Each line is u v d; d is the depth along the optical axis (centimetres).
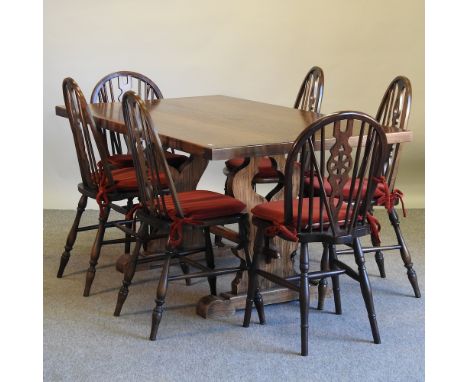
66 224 522
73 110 393
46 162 583
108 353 330
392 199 380
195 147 324
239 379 308
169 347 336
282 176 380
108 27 573
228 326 358
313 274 332
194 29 582
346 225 327
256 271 350
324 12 585
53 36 568
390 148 384
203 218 345
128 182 395
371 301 339
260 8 582
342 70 593
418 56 589
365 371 315
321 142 315
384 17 586
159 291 341
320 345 339
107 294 396
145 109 328
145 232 364
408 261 394
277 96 596
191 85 590
